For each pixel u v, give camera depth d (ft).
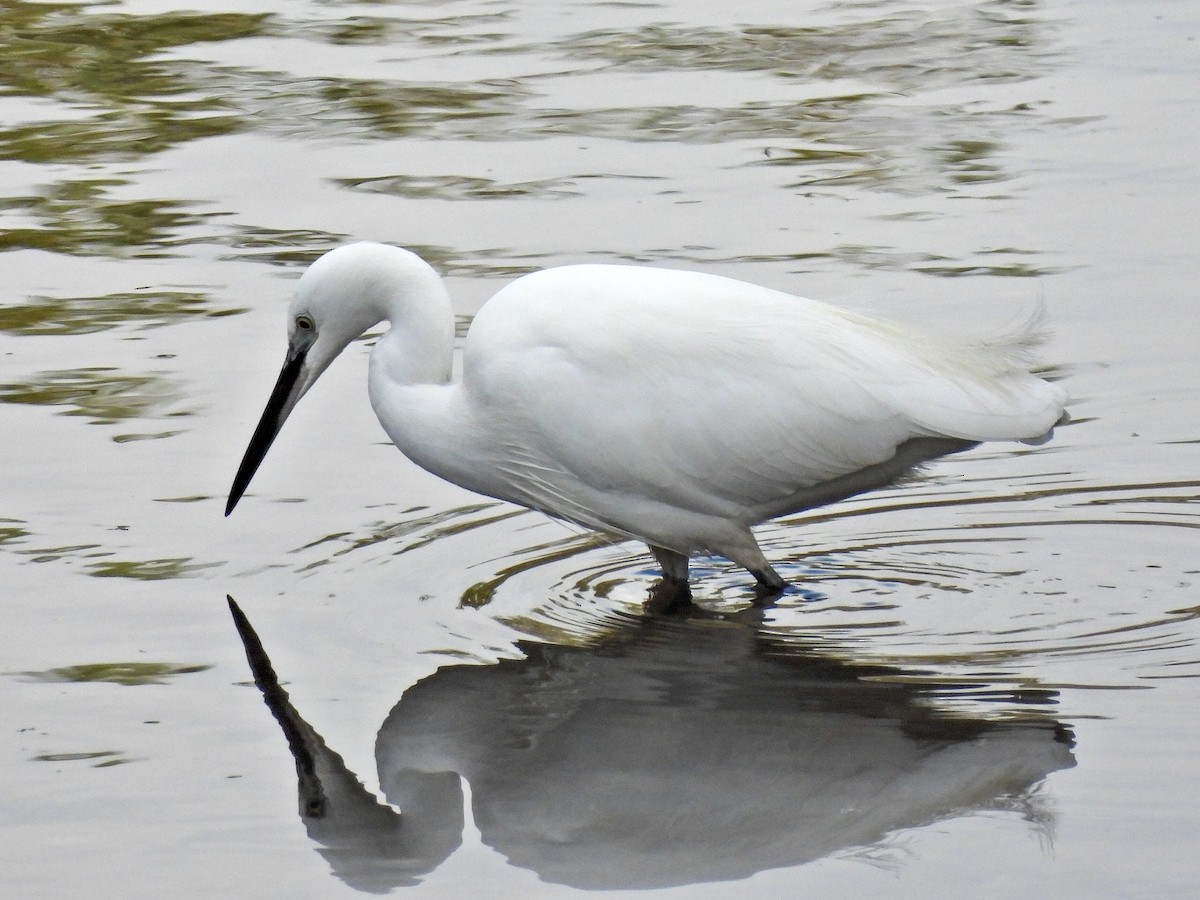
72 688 28.48
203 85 70.33
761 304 32.86
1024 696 28.17
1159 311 46.57
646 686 28.76
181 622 31.09
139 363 44.50
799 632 31.27
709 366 32.17
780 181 58.49
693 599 33.12
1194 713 27.30
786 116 65.67
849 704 27.96
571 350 32.30
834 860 23.38
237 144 63.16
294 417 41.83
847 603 32.78
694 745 26.58
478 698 28.25
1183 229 52.65
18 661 29.43
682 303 32.58
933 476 38.96
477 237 53.42
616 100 67.97
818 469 32.58
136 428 40.52
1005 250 51.44
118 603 31.83
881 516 37.29
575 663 29.73
